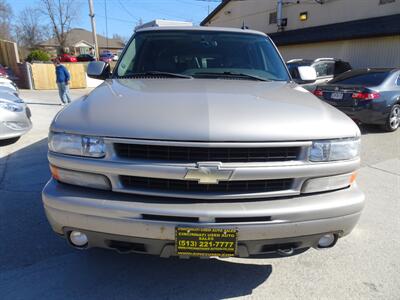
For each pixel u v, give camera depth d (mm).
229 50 3479
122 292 2355
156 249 2027
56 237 3035
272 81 3135
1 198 3857
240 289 2424
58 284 2420
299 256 2838
